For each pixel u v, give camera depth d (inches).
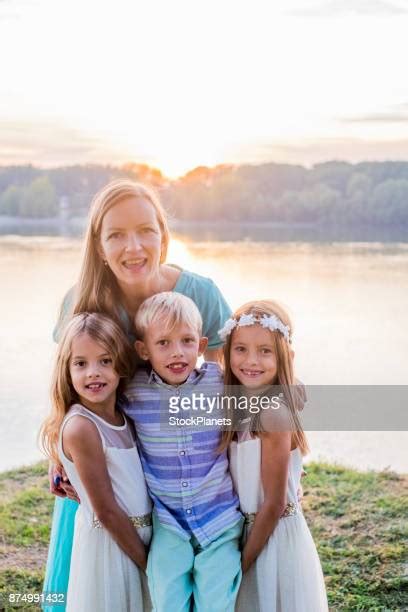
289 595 82.1
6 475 161.5
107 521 79.6
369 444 172.7
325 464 161.3
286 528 83.0
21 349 254.5
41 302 310.0
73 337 81.8
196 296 94.3
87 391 81.1
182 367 82.7
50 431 86.3
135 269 87.8
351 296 314.3
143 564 81.5
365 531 130.0
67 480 86.4
